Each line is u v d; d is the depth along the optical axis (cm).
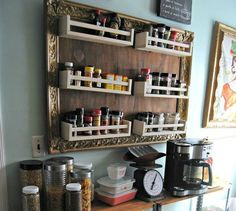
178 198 140
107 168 136
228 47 197
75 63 124
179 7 160
